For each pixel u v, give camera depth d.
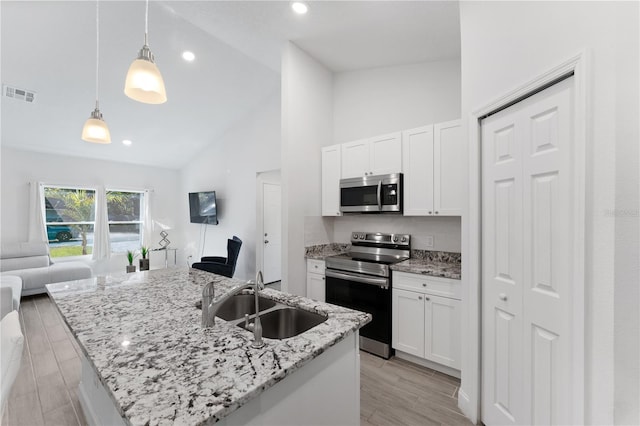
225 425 0.79
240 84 4.15
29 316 3.51
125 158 5.80
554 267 1.26
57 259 5.19
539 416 1.34
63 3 2.62
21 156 4.82
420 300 2.35
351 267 2.73
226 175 5.39
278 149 4.45
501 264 1.58
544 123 1.31
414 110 3.01
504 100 1.51
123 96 3.96
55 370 2.34
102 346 1.03
